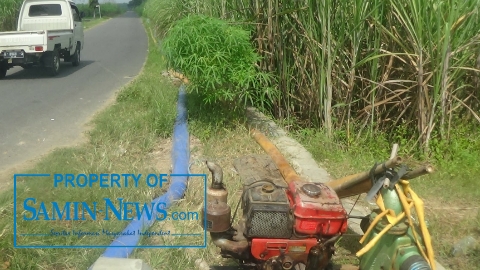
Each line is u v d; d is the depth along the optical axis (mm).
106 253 3287
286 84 6590
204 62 5758
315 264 2811
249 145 5629
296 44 6484
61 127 6852
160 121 6391
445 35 5234
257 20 6707
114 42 21375
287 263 2736
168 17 12641
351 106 6301
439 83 5465
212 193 2828
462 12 5457
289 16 6348
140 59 15234
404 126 5887
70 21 13578
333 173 5117
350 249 3570
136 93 8531
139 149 5719
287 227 2723
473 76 5953
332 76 6137
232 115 6227
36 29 13672
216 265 3283
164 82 9359
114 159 5297
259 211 2709
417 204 2611
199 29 5863
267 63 6789
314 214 2678
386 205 2674
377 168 2670
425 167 2523
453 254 3678
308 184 2867
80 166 4883
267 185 2900
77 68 13359
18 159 5457
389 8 5727
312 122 6520
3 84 10641
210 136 5977
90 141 6008
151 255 3334
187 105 6941
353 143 5863
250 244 2783
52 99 8914
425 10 5371
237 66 5941
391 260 2668
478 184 4953
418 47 5449
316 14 6047
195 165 5152
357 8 5633
